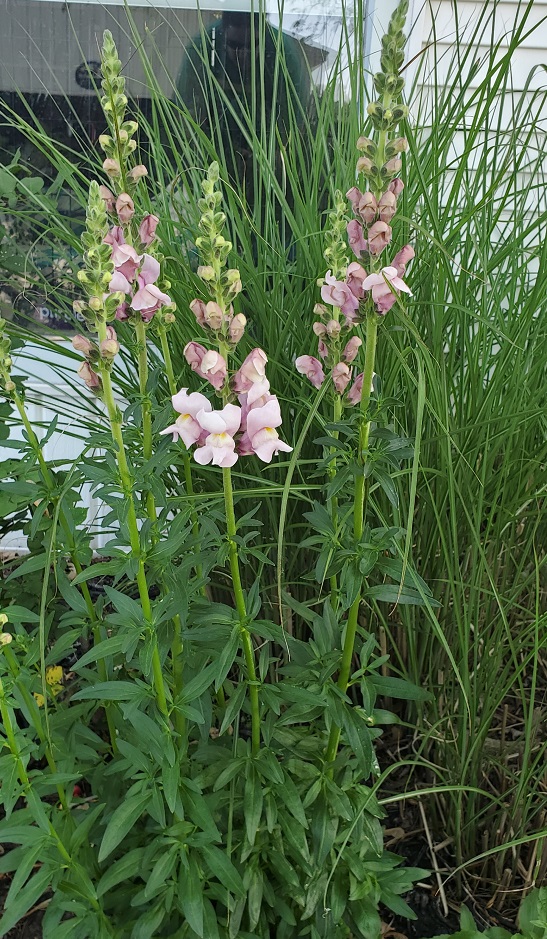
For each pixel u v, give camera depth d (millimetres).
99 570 1554
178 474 2805
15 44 3779
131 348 1971
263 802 1806
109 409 1513
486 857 2336
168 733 1634
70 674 3123
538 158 2527
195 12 3711
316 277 2428
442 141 2545
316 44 3701
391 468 2236
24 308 3756
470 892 2293
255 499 2688
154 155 2740
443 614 2465
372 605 2580
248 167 3781
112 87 1647
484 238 2418
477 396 2363
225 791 1876
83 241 1435
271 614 2820
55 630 2906
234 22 3697
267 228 2732
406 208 2240
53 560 1916
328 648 1893
